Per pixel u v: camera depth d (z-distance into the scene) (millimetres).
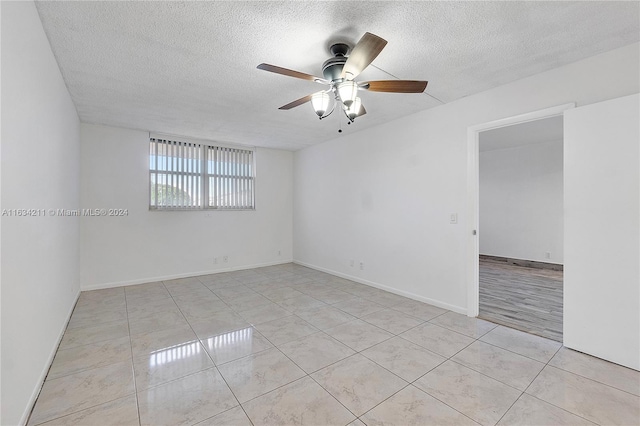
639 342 2068
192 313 3291
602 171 2230
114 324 2975
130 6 1761
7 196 1422
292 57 2357
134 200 4496
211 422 1631
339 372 2115
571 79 2451
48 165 2188
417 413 1693
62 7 1771
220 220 5332
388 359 2291
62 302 2744
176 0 1706
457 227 3275
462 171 3223
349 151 4777
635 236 2082
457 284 3295
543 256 5859
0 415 1344
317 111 2338
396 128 3963
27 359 1691
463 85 2883
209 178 5215
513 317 3160
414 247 3752
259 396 1854
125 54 2309
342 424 1613
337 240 5059
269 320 3088
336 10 1803
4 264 1385
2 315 1362
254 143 5457
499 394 1855
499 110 2906
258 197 5793
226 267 5406
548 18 1893
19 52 1562
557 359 2271
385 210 4152
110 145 4297
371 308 3441
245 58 2371
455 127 3279
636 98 2072
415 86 2084
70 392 1889
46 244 2131
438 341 2590
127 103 3348
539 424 1600
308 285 4469
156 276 4699
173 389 1927
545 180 5852
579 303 2365
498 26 1975
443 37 2096
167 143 4781
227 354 2379
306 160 5836
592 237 2287
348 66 1886
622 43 2174
